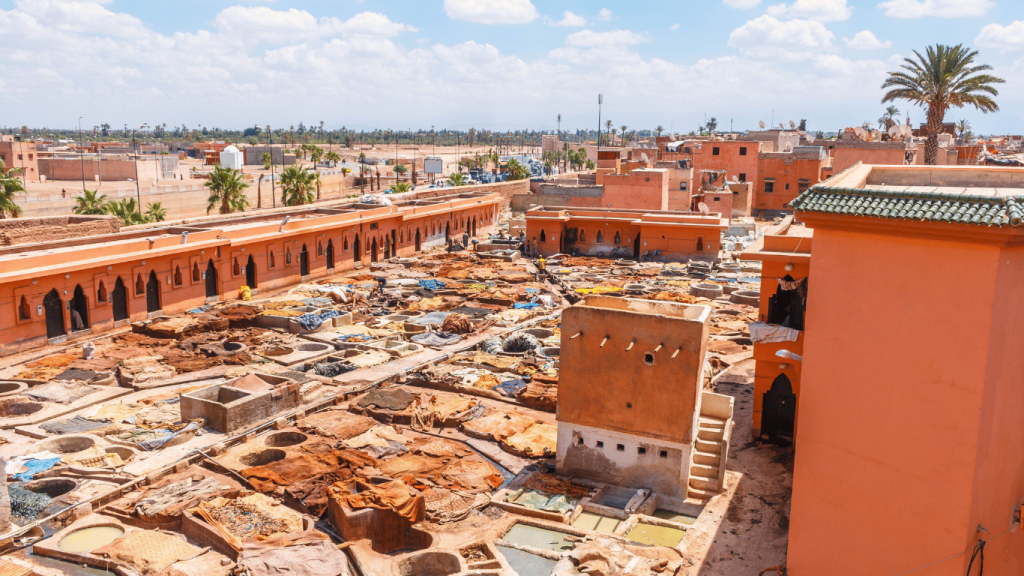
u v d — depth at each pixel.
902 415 13.27
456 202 69.94
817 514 14.76
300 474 21.06
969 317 12.23
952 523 12.80
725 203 76.19
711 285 49.25
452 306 42.47
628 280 51.72
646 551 17.34
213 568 16.19
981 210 11.61
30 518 18.61
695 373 19.83
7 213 59.22
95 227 46.31
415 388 29.83
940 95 59.62
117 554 16.91
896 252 12.98
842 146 77.25
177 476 21.25
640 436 20.73
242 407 24.42
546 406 27.33
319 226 49.62
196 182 115.38
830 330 14.11
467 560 17.28
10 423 24.47
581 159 163.25
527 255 62.88
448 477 21.27
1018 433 13.43
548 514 19.33
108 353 31.75
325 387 28.95
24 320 31.81
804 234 25.19
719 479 20.70
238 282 43.38
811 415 14.59
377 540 18.05
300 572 15.82
